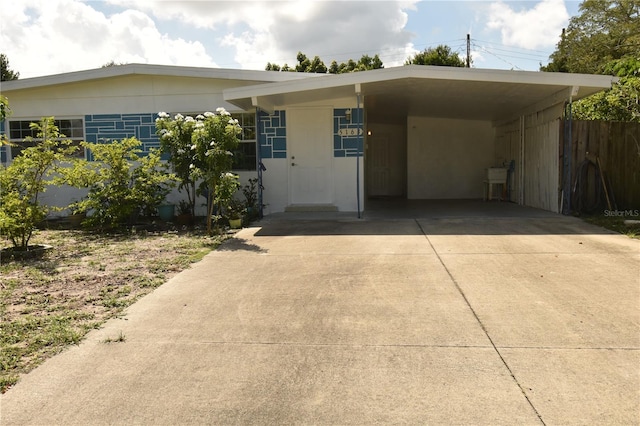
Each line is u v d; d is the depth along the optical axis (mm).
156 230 9047
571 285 4977
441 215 10102
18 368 3326
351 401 2848
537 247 6746
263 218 9914
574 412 2682
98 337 3850
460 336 3748
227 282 5348
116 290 5113
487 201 13539
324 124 10719
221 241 7625
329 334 3840
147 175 9164
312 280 5355
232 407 2807
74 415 2752
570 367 3201
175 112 11016
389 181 16578
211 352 3545
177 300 4754
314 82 8930
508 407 2746
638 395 2842
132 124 11141
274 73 10492
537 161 11156
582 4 29297
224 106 10891
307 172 10844
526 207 11508
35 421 2697
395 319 4133
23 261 6484
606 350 3449
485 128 15055
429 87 9555
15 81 10938
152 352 3561
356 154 10633
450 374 3145
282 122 10758
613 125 9883
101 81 11148
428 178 15117
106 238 8242
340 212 10688
